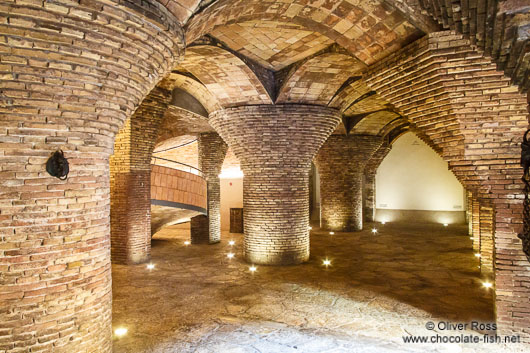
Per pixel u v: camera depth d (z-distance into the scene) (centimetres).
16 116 370
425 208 2098
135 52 399
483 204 610
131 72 415
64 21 339
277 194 1086
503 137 542
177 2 405
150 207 1147
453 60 518
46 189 398
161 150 1806
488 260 977
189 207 1230
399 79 605
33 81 360
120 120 453
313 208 2286
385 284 912
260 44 775
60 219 410
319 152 1781
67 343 420
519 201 560
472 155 566
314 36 732
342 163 1764
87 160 428
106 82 400
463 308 746
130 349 575
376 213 2192
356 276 984
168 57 452
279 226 1092
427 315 711
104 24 357
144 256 1138
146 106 1074
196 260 1175
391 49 600
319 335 627
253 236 1119
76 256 425
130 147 1080
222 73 892
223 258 1201
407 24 536
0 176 374
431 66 538
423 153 2106
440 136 604
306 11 568
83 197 426
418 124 629
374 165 2123
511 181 557
